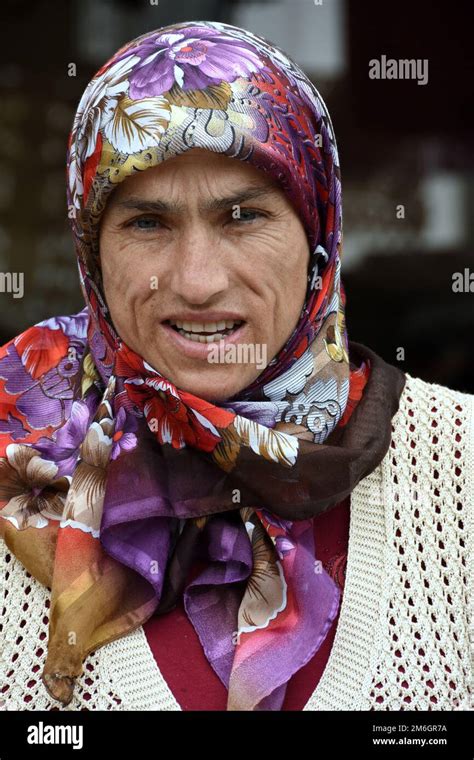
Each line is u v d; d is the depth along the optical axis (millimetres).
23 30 3578
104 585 1377
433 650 1383
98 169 1335
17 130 3613
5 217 3615
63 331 1613
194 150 1307
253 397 1465
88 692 1359
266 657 1343
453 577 1408
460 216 3598
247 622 1375
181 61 1338
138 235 1358
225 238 1348
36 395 1562
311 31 3436
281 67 1411
